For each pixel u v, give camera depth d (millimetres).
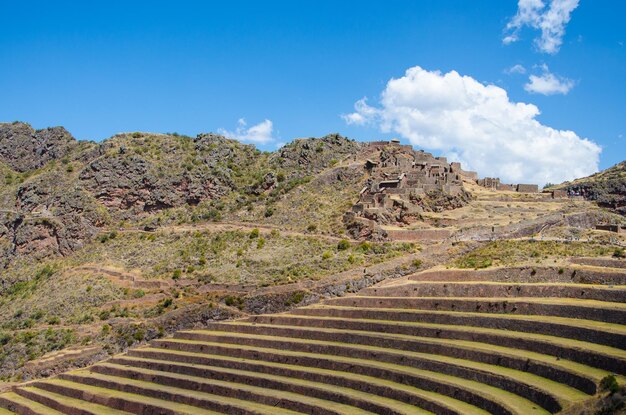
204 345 118375
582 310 87625
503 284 103562
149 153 199250
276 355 106688
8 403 118062
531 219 143125
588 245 116688
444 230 137625
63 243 172000
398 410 80750
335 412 84750
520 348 85750
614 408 62844
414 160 178125
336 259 136375
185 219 178875
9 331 142500
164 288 143750
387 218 146250
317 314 118562
